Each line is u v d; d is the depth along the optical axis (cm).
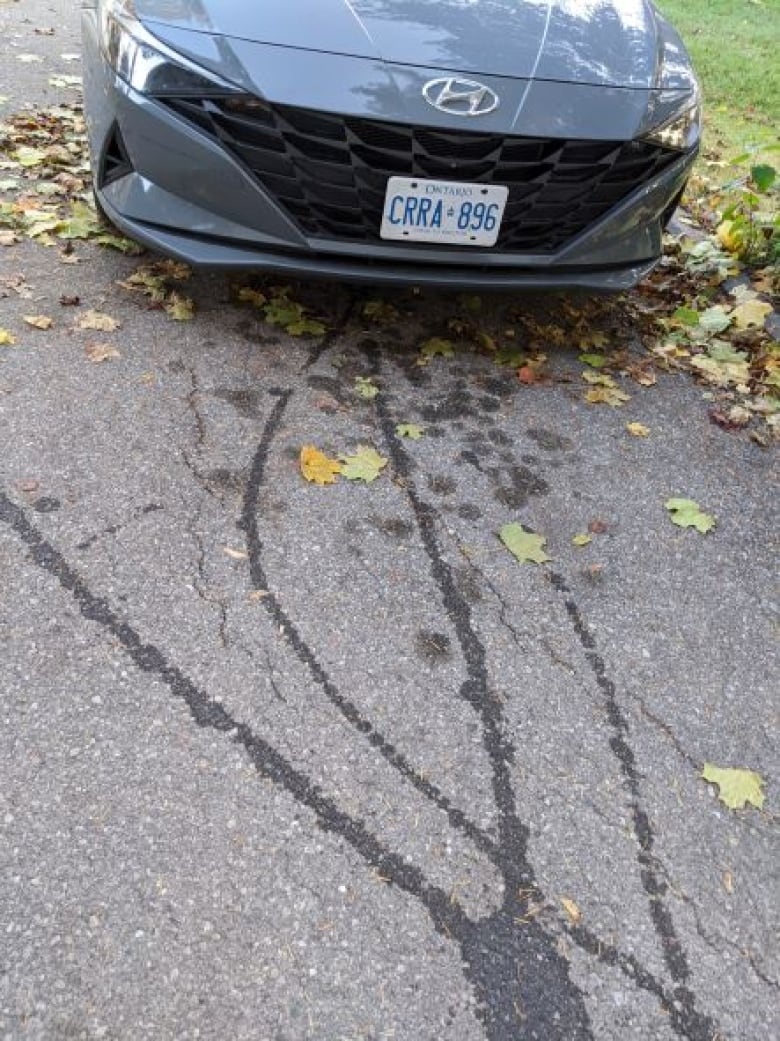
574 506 261
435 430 282
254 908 158
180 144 268
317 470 254
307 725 189
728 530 262
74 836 164
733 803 188
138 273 333
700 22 878
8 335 288
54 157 412
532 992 153
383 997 149
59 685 188
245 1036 142
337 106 255
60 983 144
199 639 203
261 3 271
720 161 543
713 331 368
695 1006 155
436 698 199
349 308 336
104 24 293
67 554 216
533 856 173
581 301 371
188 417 267
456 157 266
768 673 219
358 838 171
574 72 278
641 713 204
